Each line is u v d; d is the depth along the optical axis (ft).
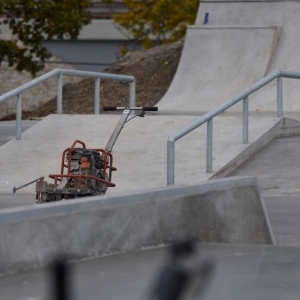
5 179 100.27
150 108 80.53
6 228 49.14
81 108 197.57
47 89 311.68
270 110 167.53
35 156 107.24
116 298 43.42
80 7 270.67
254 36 186.50
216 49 189.67
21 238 49.67
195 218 58.95
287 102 170.09
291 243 63.72
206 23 196.03
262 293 45.55
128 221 55.42
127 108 80.79
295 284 47.65
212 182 60.39
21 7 271.08
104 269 49.93
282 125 111.34
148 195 56.90
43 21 268.62
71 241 52.06
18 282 46.91
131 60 224.94
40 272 49.16
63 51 367.45
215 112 95.09
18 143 112.06
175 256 25.07
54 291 25.96
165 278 24.27
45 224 51.01
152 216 56.80
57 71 119.96
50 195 72.49
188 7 299.99
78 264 51.29
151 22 314.76
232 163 98.94
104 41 362.12
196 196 59.31
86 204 53.36
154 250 55.52
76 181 73.56
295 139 109.70
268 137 107.86
